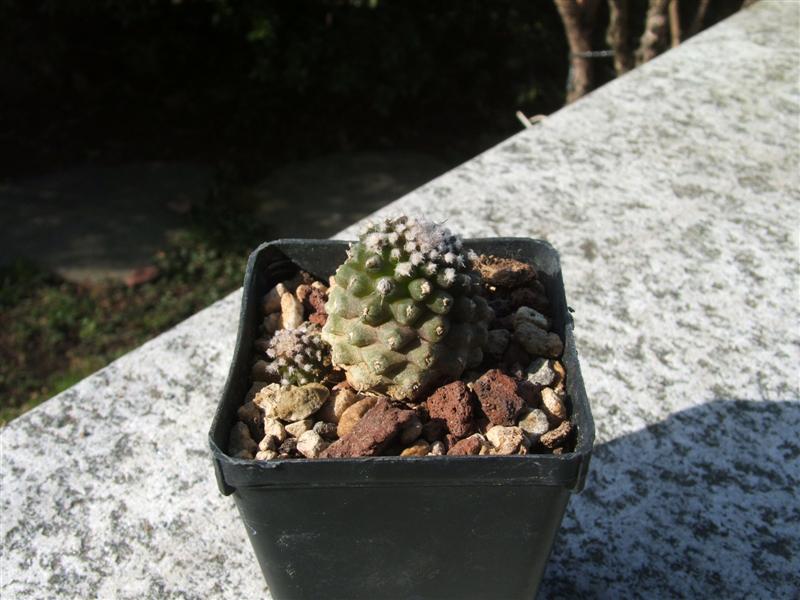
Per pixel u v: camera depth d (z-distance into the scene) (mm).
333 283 166
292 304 175
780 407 222
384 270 146
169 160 637
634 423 216
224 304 251
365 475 134
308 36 629
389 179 637
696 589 181
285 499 138
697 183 298
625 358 234
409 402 156
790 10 404
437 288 147
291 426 153
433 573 151
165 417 216
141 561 185
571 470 132
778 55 370
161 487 200
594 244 271
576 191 292
